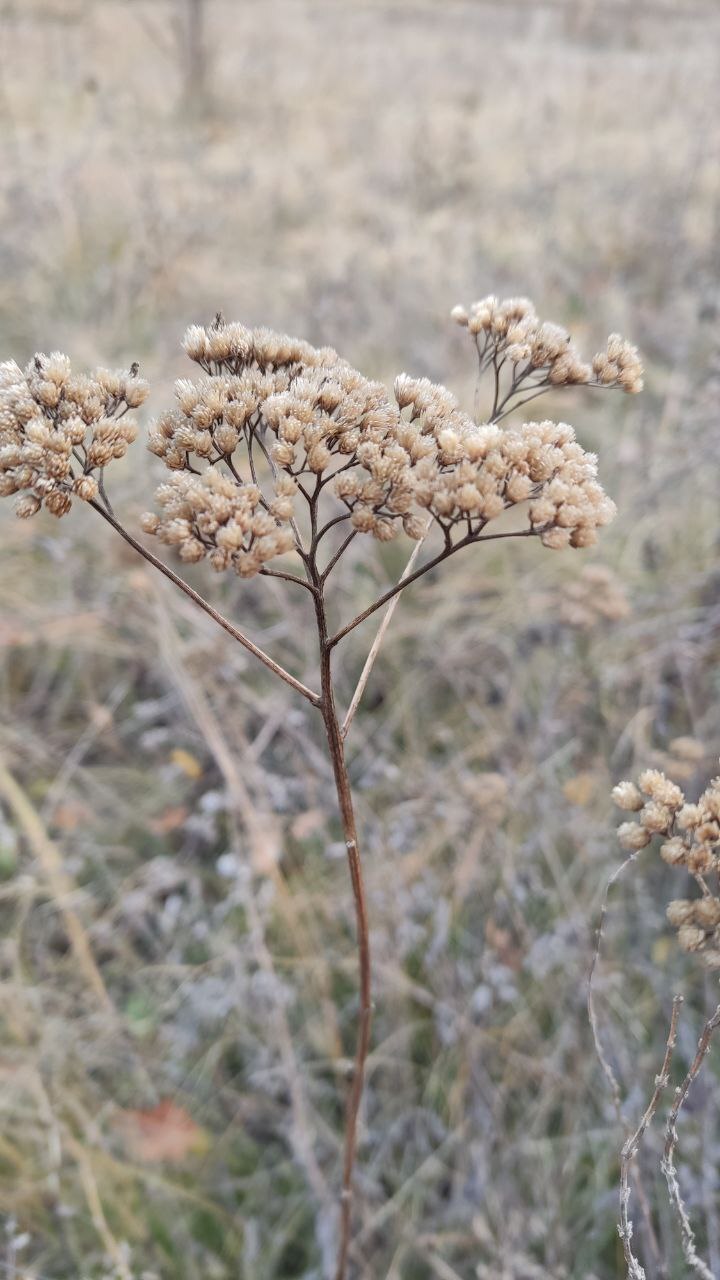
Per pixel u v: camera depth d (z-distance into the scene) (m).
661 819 1.45
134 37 11.18
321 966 2.73
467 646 3.91
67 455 1.28
